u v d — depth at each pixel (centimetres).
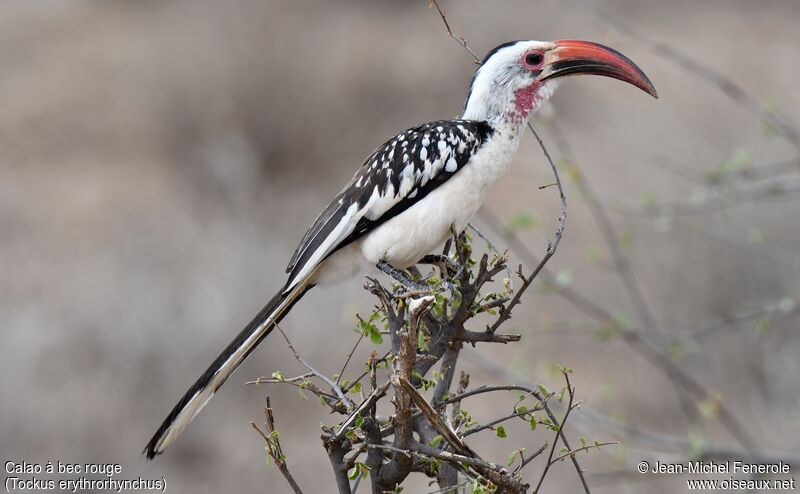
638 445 995
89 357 1330
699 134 1725
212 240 1595
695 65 886
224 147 2008
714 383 1181
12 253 1675
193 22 2338
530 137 1866
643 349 1166
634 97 2052
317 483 1152
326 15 2539
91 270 1563
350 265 674
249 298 1404
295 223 1691
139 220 1781
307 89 2169
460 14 2636
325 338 1340
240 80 2147
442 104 2312
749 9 2541
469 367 1243
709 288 1302
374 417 503
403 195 643
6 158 2122
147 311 1372
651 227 1391
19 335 1336
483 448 1091
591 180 1675
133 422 1245
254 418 1266
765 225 1312
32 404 1237
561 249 1445
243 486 1159
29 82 2467
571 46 677
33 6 2944
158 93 2167
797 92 1884
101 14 2812
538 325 1270
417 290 542
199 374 1327
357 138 2188
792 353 1166
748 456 867
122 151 2136
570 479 1030
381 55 2381
